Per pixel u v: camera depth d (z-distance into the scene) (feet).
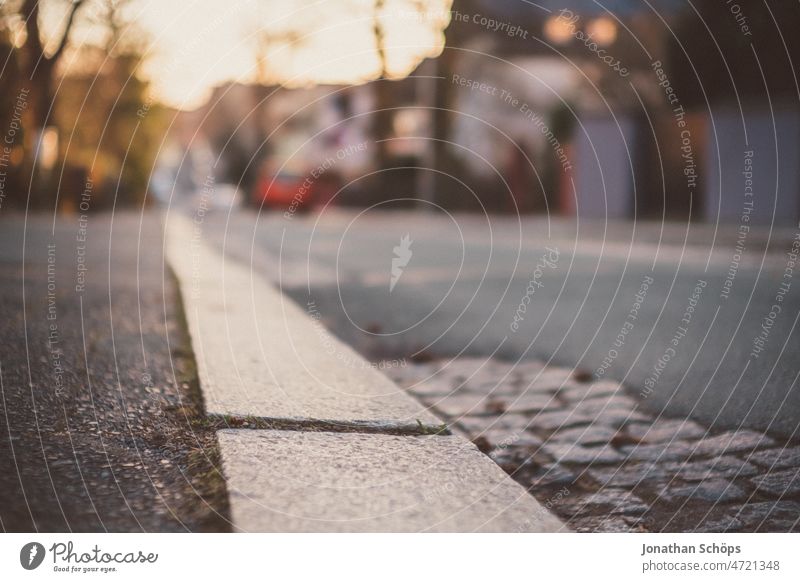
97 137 61.77
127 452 8.04
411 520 6.66
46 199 54.65
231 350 13.23
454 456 8.21
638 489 9.05
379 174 102.12
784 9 59.52
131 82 54.44
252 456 7.91
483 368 15.39
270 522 6.50
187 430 8.91
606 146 77.05
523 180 89.45
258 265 33.73
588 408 12.37
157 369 11.84
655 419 11.72
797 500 8.67
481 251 41.96
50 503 6.75
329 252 42.24
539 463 9.95
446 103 92.07
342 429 9.12
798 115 58.08
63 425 8.77
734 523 8.19
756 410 11.92
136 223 58.13
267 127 127.03
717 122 65.26
